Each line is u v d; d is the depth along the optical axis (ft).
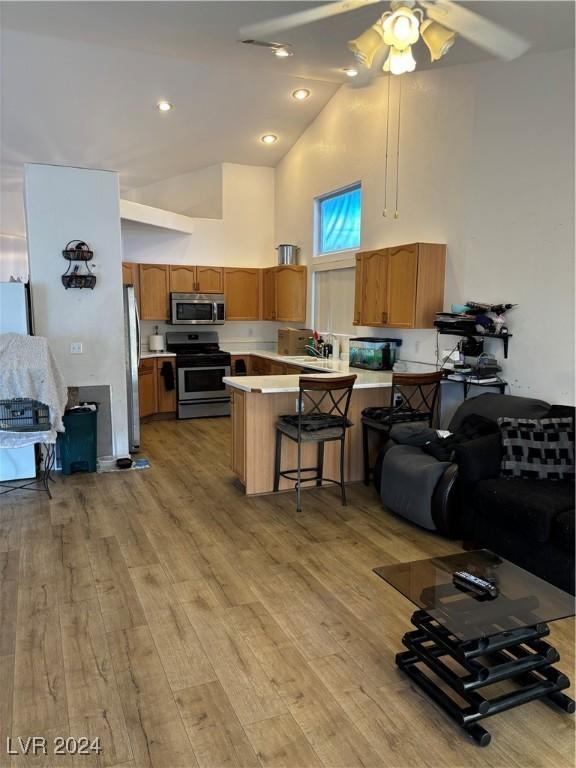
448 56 12.93
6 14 12.28
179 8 11.09
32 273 14.85
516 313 12.68
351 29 11.57
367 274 16.92
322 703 6.59
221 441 19.47
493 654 7.25
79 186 15.07
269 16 11.23
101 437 16.20
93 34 13.08
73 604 8.68
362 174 18.52
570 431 10.37
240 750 5.88
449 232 14.66
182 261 24.67
